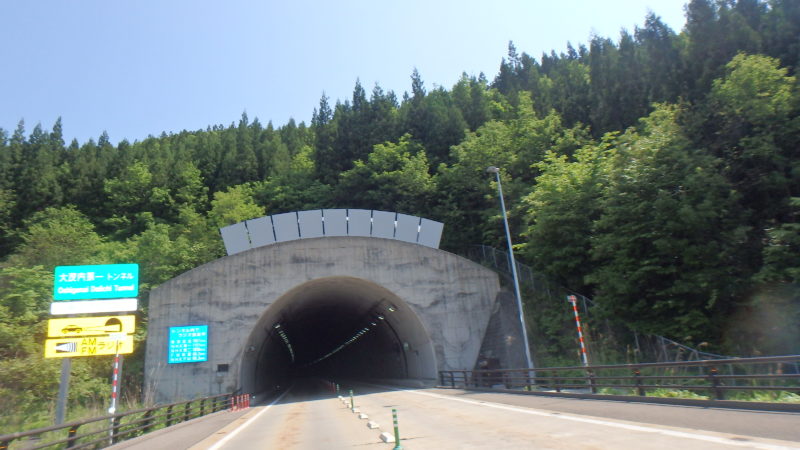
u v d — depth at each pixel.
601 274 26.33
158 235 47.03
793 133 22.66
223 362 32.19
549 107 60.25
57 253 39.59
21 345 26.22
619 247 26.45
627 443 7.71
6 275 31.03
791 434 7.27
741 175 24.73
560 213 31.97
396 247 36.72
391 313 41.03
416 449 9.18
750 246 23.47
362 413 18.98
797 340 20.25
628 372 23.30
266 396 46.28
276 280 34.66
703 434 7.95
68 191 69.88
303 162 77.12
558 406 15.09
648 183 25.03
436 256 36.91
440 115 68.06
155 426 19.70
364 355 68.94
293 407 28.27
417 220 41.19
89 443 12.41
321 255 35.75
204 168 80.62
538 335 32.25
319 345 89.31
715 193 23.09
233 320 33.19
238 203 59.28
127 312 20.33
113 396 18.12
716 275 22.55
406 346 43.78
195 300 33.19
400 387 43.06
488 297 36.50
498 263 43.28
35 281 30.77
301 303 43.19
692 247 22.98
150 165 77.00
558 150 47.00
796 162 22.28
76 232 44.88
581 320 29.53
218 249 51.84
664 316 24.67
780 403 9.77
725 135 25.42
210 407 25.14
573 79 71.38
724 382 18.53
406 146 62.56
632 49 58.41
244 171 77.88
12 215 60.88
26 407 23.42
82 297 20.36
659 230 24.41
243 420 20.95
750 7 35.16
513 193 43.69
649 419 10.39
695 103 29.67
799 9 28.94
